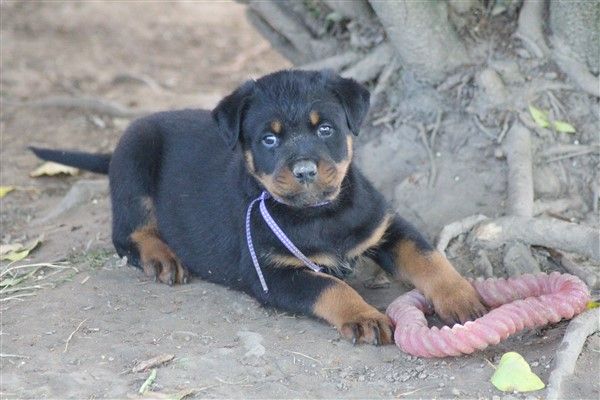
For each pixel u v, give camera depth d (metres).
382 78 10.03
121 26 17.30
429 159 9.49
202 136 8.88
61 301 7.98
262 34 11.29
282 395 6.33
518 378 6.22
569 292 6.89
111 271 8.66
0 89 14.23
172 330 7.38
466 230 8.48
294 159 7.11
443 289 7.34
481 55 9.52
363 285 8.30
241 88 7.62
